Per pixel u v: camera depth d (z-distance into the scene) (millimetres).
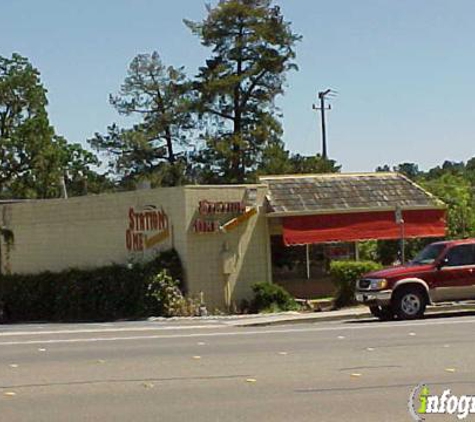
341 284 30172
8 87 56719
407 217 33688
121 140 59500
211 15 55250
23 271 39531
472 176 60625
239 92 56438
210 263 30984
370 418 10414
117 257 34188
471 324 21172
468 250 24391
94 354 17266
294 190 33000
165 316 30016
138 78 59125
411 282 23875
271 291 30844
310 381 13055
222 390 12523
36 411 11352
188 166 58219
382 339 18391
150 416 10875
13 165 57656
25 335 22750
